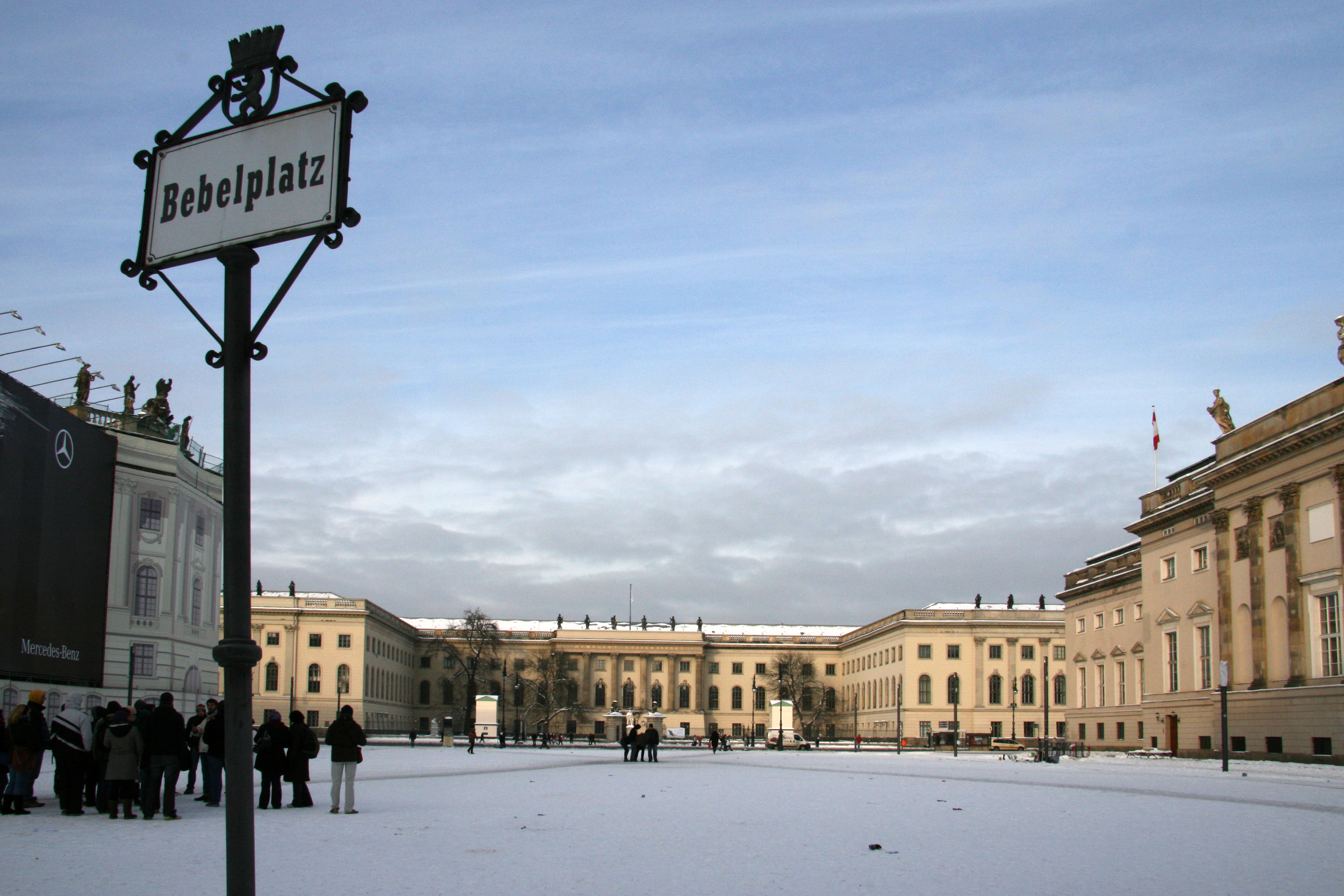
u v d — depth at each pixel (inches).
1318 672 2891.2
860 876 739.4
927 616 6924.2
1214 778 2176.4
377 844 899.4
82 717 1151.0
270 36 327.9
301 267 320.8
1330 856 879.1
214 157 334.0
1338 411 2812.5
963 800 1485.0
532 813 1221.1
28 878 706.2
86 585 3154.5
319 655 6461.6
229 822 305.1
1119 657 4589.1
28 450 2851.9
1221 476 3368.6
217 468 3954.2
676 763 3085.6
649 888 679.1
